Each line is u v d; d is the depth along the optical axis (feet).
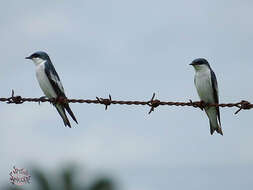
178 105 40.91
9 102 42.75
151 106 40.24
